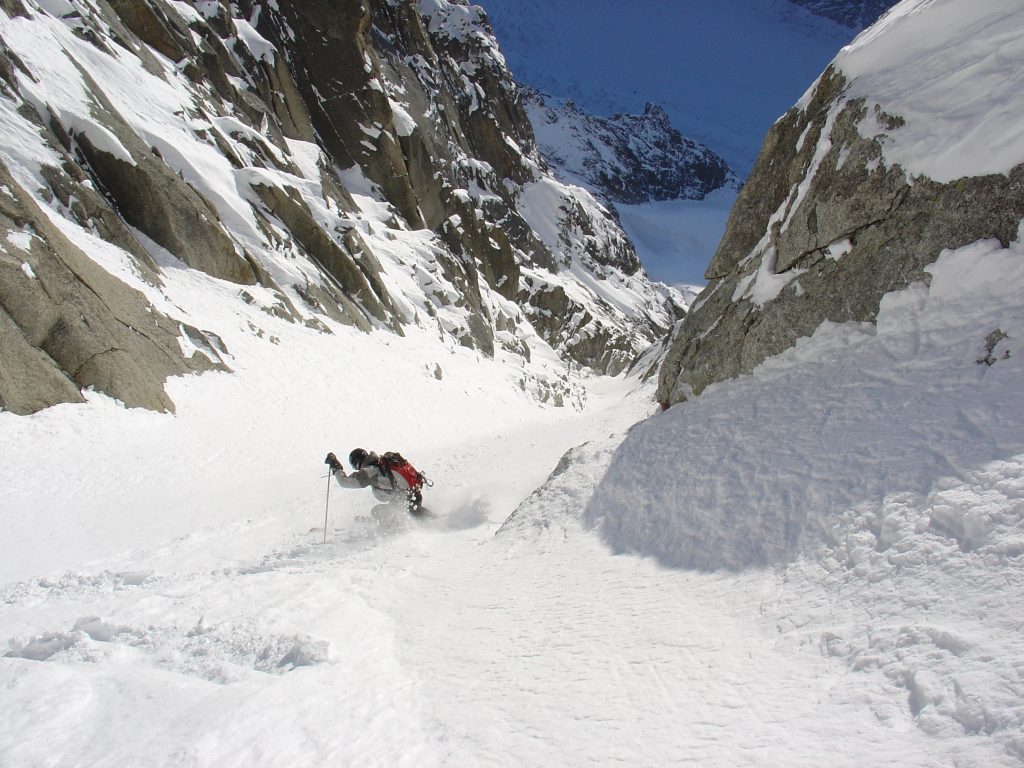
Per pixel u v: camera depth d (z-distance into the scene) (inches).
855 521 154.8
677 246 7347.4
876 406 202.4
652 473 252.8
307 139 1720.0
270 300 935.0
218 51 1417.3
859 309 259.8
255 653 158.7
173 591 212.1
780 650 125.5
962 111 240.8
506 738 116.0
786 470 196.4
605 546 223.6
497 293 2177.7
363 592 206.8
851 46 316.8
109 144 810.8
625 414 686.5
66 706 128.5
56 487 420.2
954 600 115.2
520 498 392.2
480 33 3218.5
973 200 227.6
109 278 642.2
